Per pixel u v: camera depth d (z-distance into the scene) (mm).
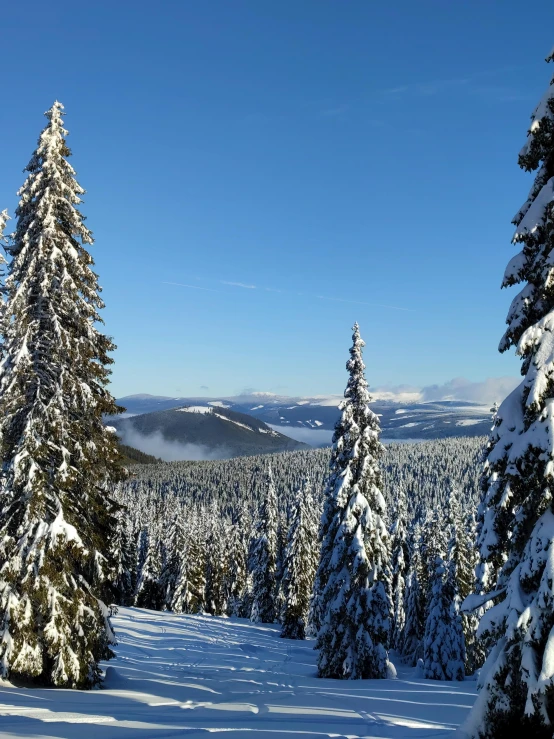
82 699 13180
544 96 9500
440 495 173000
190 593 64562
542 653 8297
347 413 26594
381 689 19516
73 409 16531
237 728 10742
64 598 14828
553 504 8984
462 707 15266
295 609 47812
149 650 34219
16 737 9000
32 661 14227
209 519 92062
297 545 48812
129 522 71938
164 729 10297
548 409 8914
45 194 16391
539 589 8336
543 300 9648
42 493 15141
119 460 17719
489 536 9836
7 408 15336
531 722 8375
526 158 9977
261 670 28984
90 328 16953
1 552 14727
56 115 17000
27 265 16547
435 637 34344
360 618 25016
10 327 15828
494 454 9555
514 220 10383
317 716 12898
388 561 26469
